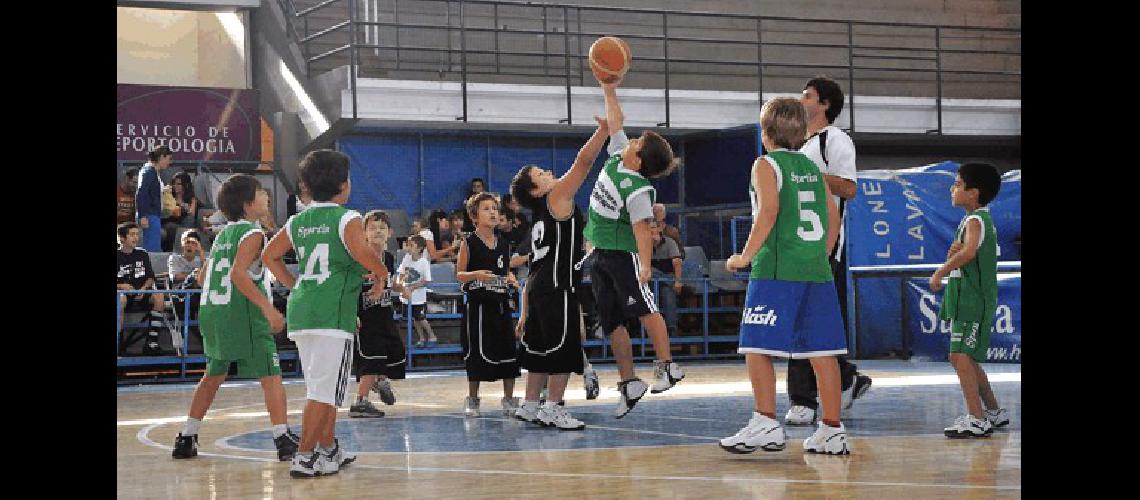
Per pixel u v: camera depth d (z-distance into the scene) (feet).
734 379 39.88
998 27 71.10
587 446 21.09
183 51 67.56
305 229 18.03
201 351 46.39
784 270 18.51
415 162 56.75
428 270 48.65
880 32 70.03
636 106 57.67
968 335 21.40
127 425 27.78
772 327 18.45
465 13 63.16
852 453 19.20
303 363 18.12
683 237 59.93
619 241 23.75
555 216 24.00
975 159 66.49
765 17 60.59
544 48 58.49
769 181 18.37
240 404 33.65
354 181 55.72
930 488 15.35
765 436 18.66
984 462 17.89
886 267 49.37
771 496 14.97
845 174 23.27
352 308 18.03
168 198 52.60
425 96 54.44
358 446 22.00
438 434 23.93
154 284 45.80
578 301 24.34
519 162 58.54
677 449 20.36
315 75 58.75
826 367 18.97
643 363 51.80
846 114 61.21
